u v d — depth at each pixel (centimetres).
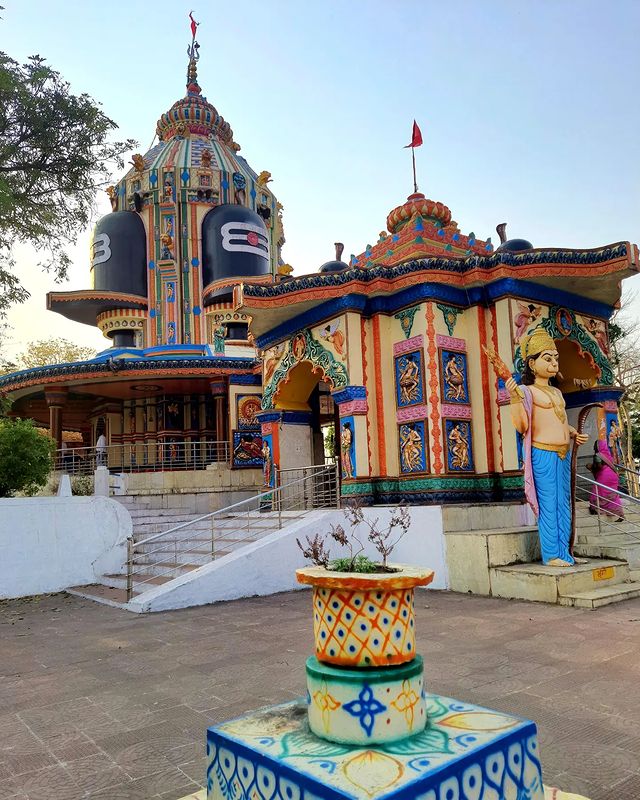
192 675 582
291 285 1288
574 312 1309
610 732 408
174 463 2200
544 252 1171
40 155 1367
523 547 975
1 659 682
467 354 1226
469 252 1408
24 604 1037
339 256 1612
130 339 2562
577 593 850
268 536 1089
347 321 1252
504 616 775
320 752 228
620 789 335
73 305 2533
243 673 580
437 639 671
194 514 1545
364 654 244
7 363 1552
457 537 984
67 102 1320
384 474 1216
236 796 239
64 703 520
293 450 1488
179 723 461
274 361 1473
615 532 1091
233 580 993
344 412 1250
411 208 1437
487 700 473
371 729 233
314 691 248
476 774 219
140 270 2581
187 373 1884
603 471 1179
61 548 1156
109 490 1513
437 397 1170
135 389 2156
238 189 2736
